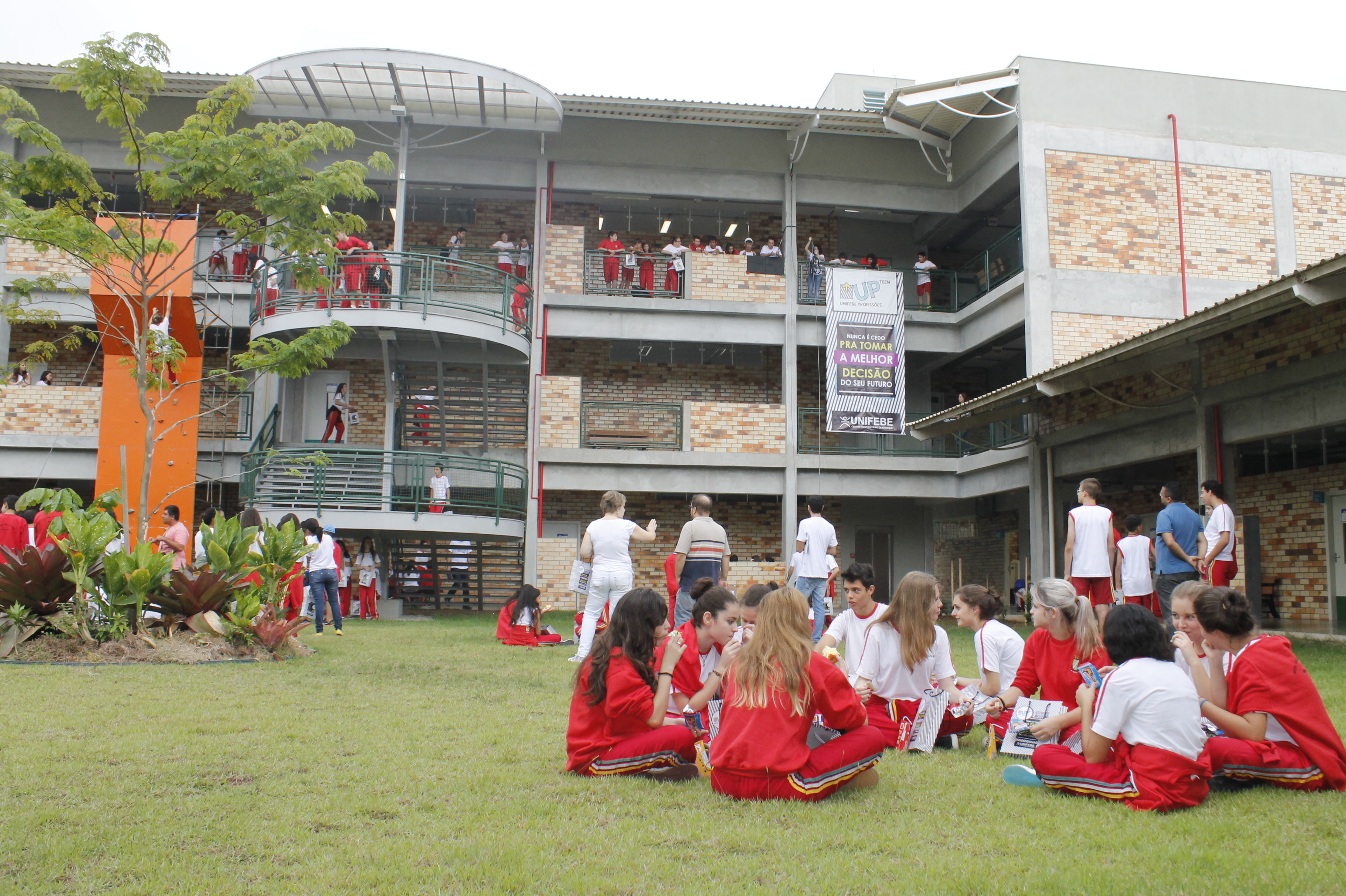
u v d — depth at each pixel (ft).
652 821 11.93
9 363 64.75
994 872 10.02
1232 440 41.96
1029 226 61.98
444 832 11.38
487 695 22.61
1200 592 14.83
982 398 52.16
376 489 60.95
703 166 70.74
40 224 33.42
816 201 72.33
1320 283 30.78
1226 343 42.16
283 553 30.60
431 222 74.54
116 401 56.13
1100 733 13.25
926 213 73.15
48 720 17.63
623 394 75.25
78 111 64.39
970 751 17.44
